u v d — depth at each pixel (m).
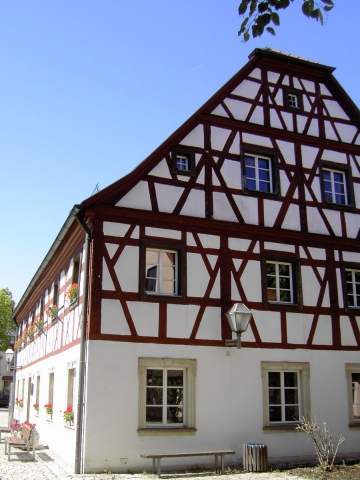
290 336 15.07
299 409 14.91
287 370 14.84
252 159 16.19
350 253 16.61
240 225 15.12
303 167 16.67
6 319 53.00
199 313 14.09
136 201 14.05
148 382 13.37
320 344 15.41
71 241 16.06
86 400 12.51
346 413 15.28
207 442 13.43
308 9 6.06
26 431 15.09
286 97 17.08
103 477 11.70
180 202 14.58
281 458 14.11
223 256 14.76
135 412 12.85
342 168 17.33
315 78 17.80
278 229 15.63
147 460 12.71
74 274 15.56
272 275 15.54
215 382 13.87
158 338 13.48
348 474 12.27
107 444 12.45
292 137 16.78
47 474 12.05
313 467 13.27
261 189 16.09
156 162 14.55
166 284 14.11
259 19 6.43
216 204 15.05
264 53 16.95
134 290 13.49
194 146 15.22
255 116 16.38
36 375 21.64
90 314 12.97
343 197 17.28
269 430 14.15
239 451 13.73
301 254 15.85
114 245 13.55
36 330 22.83
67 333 15.44
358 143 17.84
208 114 15.67
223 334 14.23
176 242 14.27
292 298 15.64
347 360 15.66
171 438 13.07
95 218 13.53
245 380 14.21
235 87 16.34
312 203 16.47
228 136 15.80
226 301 14.46
